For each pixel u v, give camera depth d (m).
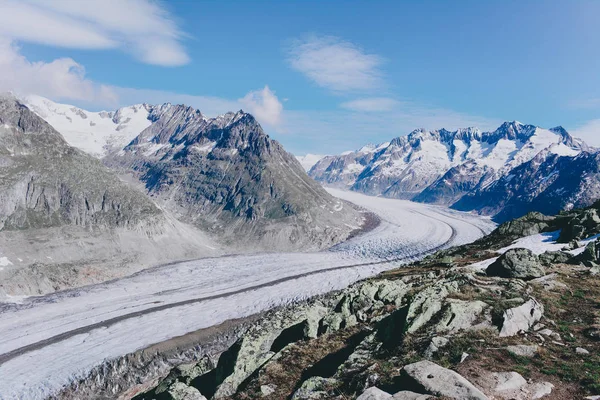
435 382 17.12
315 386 20.94
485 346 21.19
